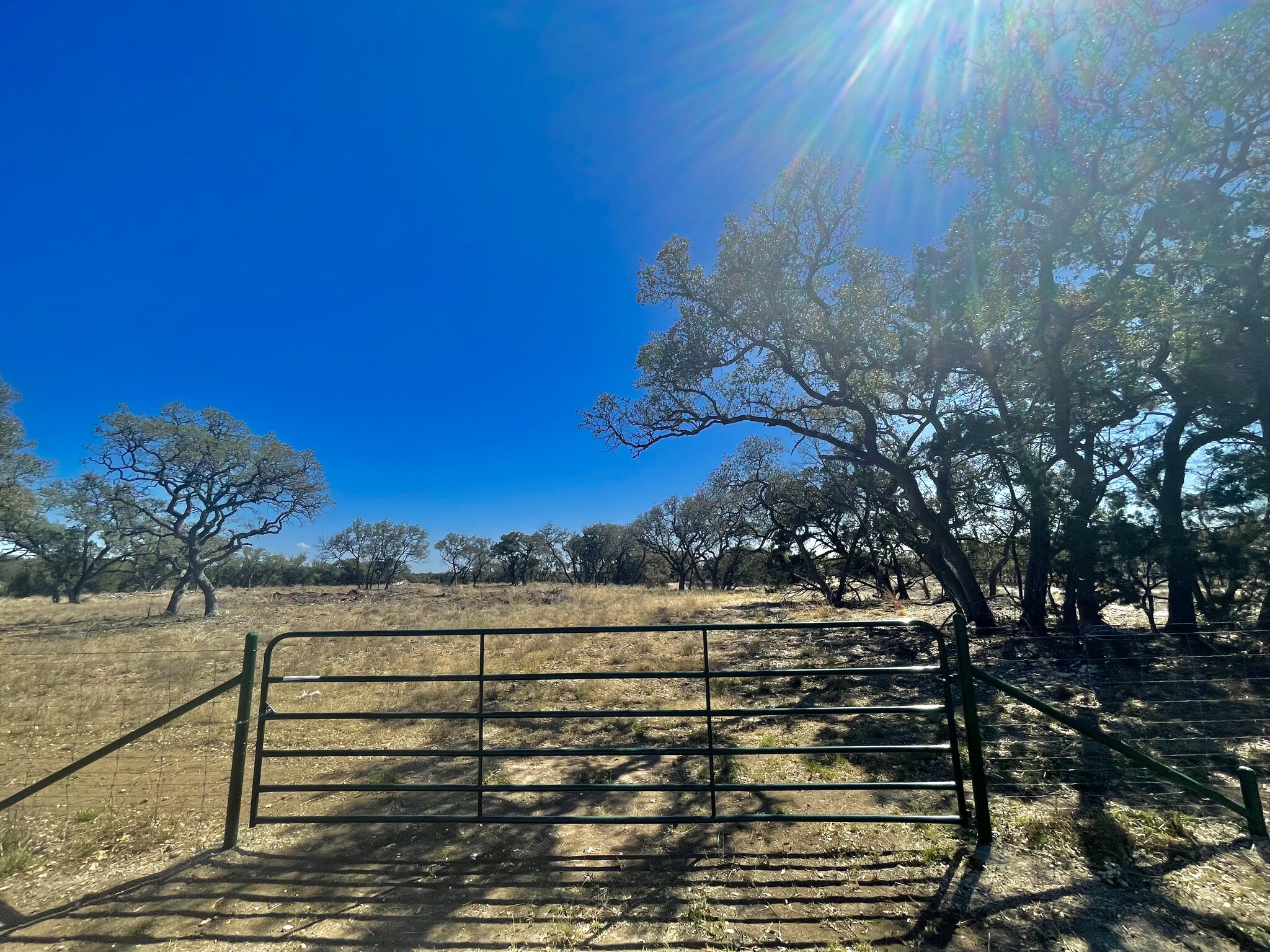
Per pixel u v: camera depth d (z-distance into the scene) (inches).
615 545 2591.0
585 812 180.9
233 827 160.6
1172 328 399.2
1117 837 147.6
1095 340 451.2
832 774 203.6
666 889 134.6
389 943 118.6
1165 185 386.9
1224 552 329.1
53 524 1465.3
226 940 120.6
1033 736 232.1
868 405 573.0
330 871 146.8
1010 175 438.3
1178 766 195.0
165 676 427.8
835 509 845.2
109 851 161.8
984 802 147.7
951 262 496.4
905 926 118.8
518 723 282.8
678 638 553.0
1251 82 338.6
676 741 248.5
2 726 303.4
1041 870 136.2
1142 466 429.4
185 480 1122.7
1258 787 173.6
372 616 980.6
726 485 1135.0
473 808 187.2
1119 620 509.7
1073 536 389.1
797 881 136.3
